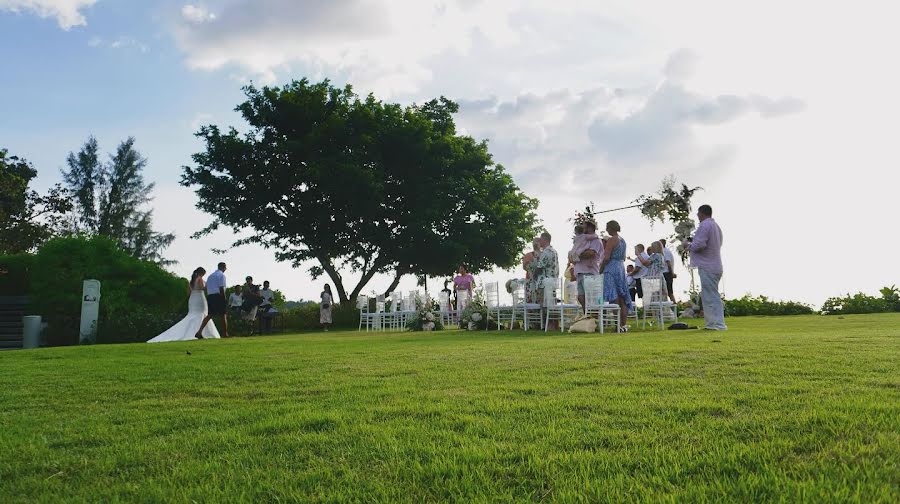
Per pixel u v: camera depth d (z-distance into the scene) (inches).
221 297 714.2
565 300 587.2
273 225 1261.1
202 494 94.8
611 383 178.9
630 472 96.6
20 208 1593.3
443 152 1291.8
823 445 104.0
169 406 176.1
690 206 739.4
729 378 178.4
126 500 94.7
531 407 146.8
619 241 477.1
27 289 1077.1
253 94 1252.5
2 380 250.4
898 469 89.3
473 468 100.8
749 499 81.9
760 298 890.7
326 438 124.6
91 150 2112.5
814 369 187.9
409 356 287.7
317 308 1120.2
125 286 933.2
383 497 90.1
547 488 92.2
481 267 1401.3
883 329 382.3
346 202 1192.8
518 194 1459.2
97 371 273.6
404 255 1228.5
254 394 190.5
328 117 1203.9
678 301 789.2
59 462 117.2
